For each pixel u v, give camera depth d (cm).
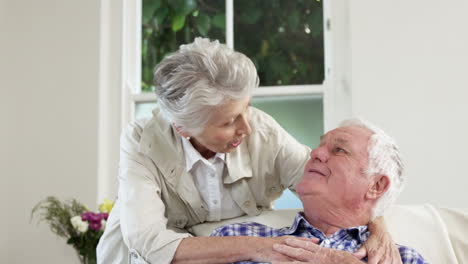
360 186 144
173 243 137
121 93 284
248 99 137
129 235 143
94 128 277
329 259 128
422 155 256
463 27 260
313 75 288
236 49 294
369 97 263
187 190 161
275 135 166
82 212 260
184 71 133
